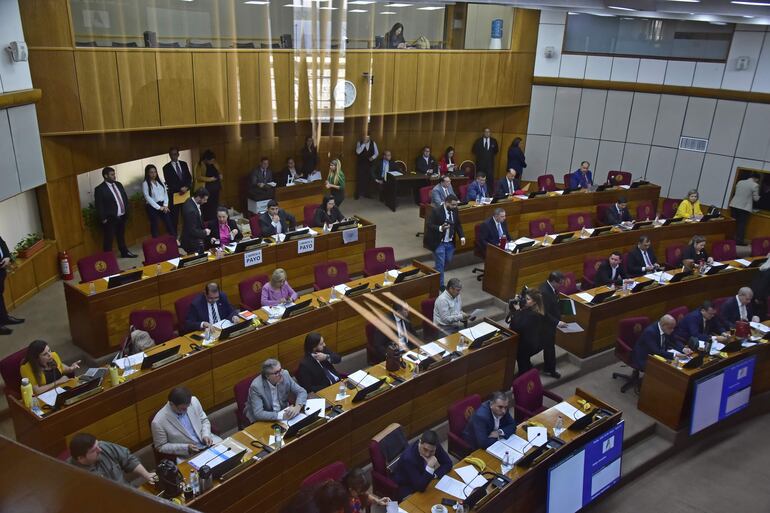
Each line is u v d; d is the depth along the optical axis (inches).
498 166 614.2
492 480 203.5
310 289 379.6
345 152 520.4
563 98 577.6
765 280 375.9
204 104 347.9
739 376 293.7
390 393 243.4
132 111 348.8
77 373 281.9
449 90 510.6
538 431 230.1
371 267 352.8
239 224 443.2
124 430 231.1
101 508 25.0
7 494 25.7
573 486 220.8
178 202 428.5
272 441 208.5
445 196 400.5
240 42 326.0
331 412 227.0
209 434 214.4
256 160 486.9
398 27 457.4
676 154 543.2
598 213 485.4
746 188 496.4
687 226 459.2
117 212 388.2
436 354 271.3
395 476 203.8
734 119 506.3
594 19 546.0
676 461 284.4
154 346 256.7
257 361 276.1
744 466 284.4
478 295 387.2
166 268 312.3
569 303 296.8
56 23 323.3
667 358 288.2
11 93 306.5
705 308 313.1
